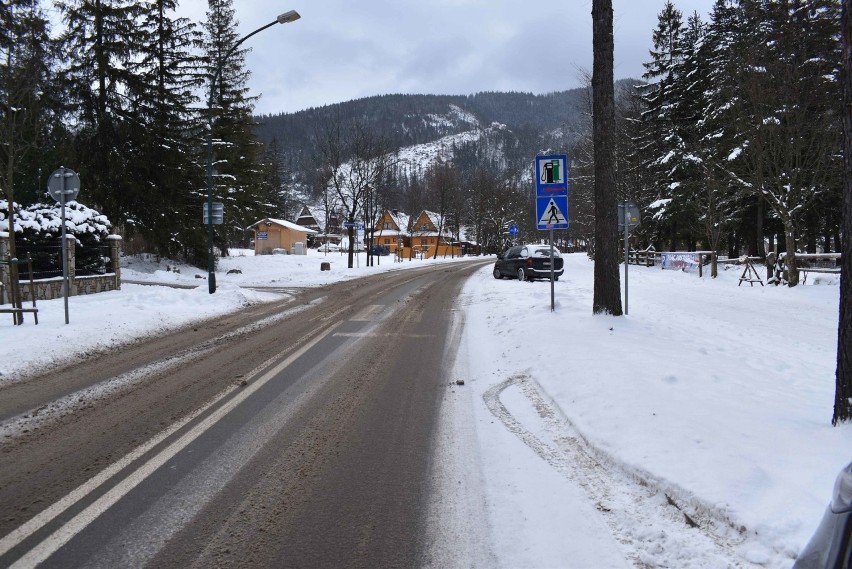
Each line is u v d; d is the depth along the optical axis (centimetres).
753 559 308
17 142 1441
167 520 362
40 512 370
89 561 314
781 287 1966
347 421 566
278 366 816
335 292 2014
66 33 2602
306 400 640
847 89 457
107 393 665
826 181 2088
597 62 1041
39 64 1474
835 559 170
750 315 1327
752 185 2189
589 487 411
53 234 1750
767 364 782
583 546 332
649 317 1229
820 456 404
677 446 442
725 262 2530
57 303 1463
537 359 798
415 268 3800
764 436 452
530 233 8556
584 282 2183
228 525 356
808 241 3372
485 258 6538
